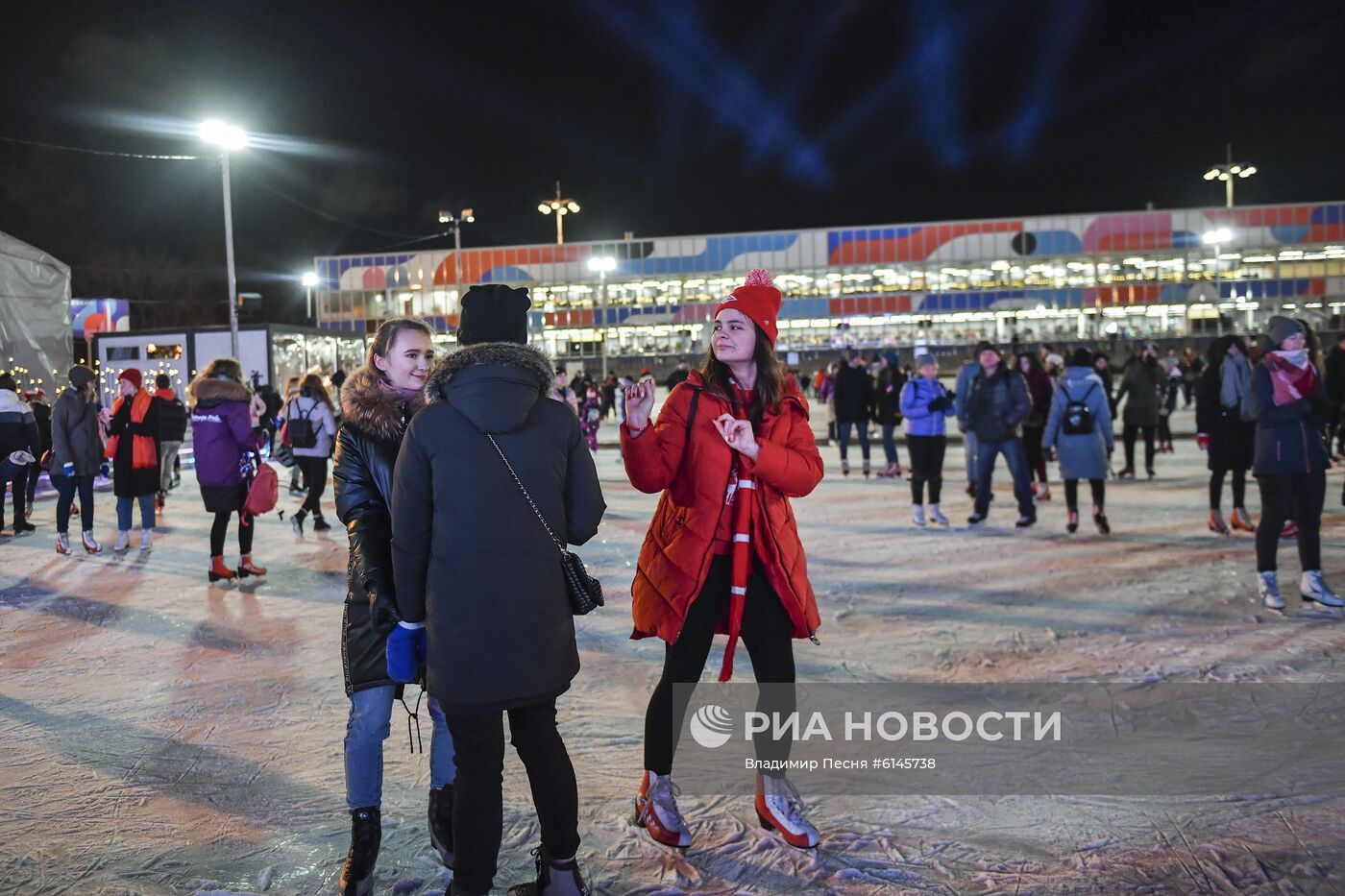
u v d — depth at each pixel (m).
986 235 59.16
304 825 3.24
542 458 2.56
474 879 2.54
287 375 26.80
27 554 8.85
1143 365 13.01
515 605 2.47
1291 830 3.05
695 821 3.22
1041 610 5.95
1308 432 5.77
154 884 2.86
